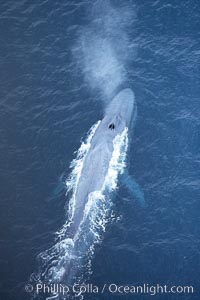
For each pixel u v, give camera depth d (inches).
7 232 3489.2
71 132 3927.2
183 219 3582.7
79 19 4566.9
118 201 3612.2
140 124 3981.3
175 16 4611.2
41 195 3644.2
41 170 3752.5
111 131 3752.5
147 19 4591.5
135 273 3341.5
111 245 3430.1
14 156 3816.4
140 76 4252.0
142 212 3587.6
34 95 4121.6
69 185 3659.0
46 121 3986.2
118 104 3895.2
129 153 3823.8
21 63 4288.9
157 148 3878.0
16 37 4431.6
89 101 4089.6
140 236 3489.2
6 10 4586.6
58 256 3361.2
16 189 3666.3
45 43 4414.4
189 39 4488.2
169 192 3690.9
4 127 3951.8
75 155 3816.4
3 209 3582.7
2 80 4185.5
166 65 4323.3
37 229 3496.6
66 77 4224.9
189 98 4148.6
